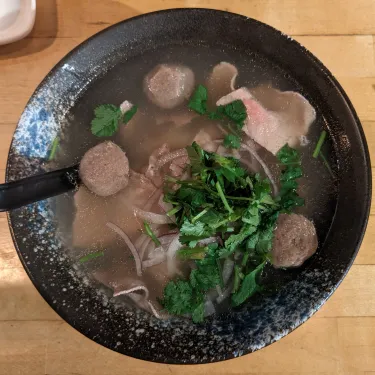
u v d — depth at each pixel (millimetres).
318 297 195
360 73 250
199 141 222
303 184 217
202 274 203
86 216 218
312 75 217
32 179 193
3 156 244
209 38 228
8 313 233
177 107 229
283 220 206
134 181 220
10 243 238
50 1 255
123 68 230
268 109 228
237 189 200
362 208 198
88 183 212
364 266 234
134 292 210
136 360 229
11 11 242
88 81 227
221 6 257
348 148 208
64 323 232
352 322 230
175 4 256
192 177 206
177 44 231
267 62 227
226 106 224
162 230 214
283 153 220
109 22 254
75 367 229
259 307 204
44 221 210
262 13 256
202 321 203
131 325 201
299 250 202
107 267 214
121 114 226
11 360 229
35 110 211
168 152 223
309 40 254
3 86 250
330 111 215
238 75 231
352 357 228
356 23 255
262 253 203
